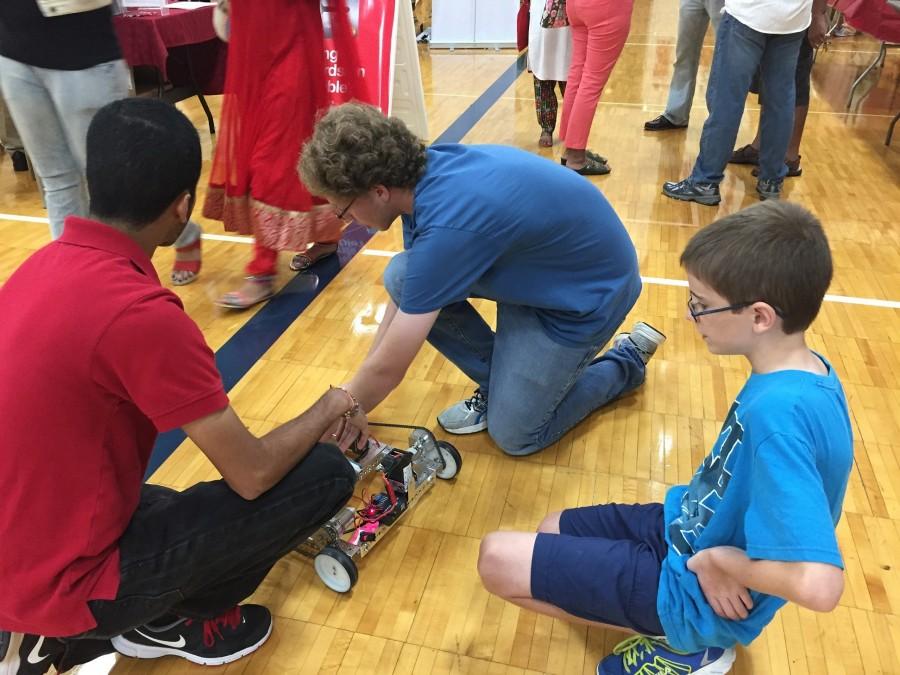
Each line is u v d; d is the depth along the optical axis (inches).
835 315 104.0
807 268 40.3
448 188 59.1
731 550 42.9
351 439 65.6
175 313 41.9
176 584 48.5
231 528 49.7
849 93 220.4
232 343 101.0
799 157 156.1
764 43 129.2
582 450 80.4
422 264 58.7
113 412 43.0
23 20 91.4
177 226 47.5
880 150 172.1
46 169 104.5
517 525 70.7
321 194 59.7
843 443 40.4
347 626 61.1
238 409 87.6
